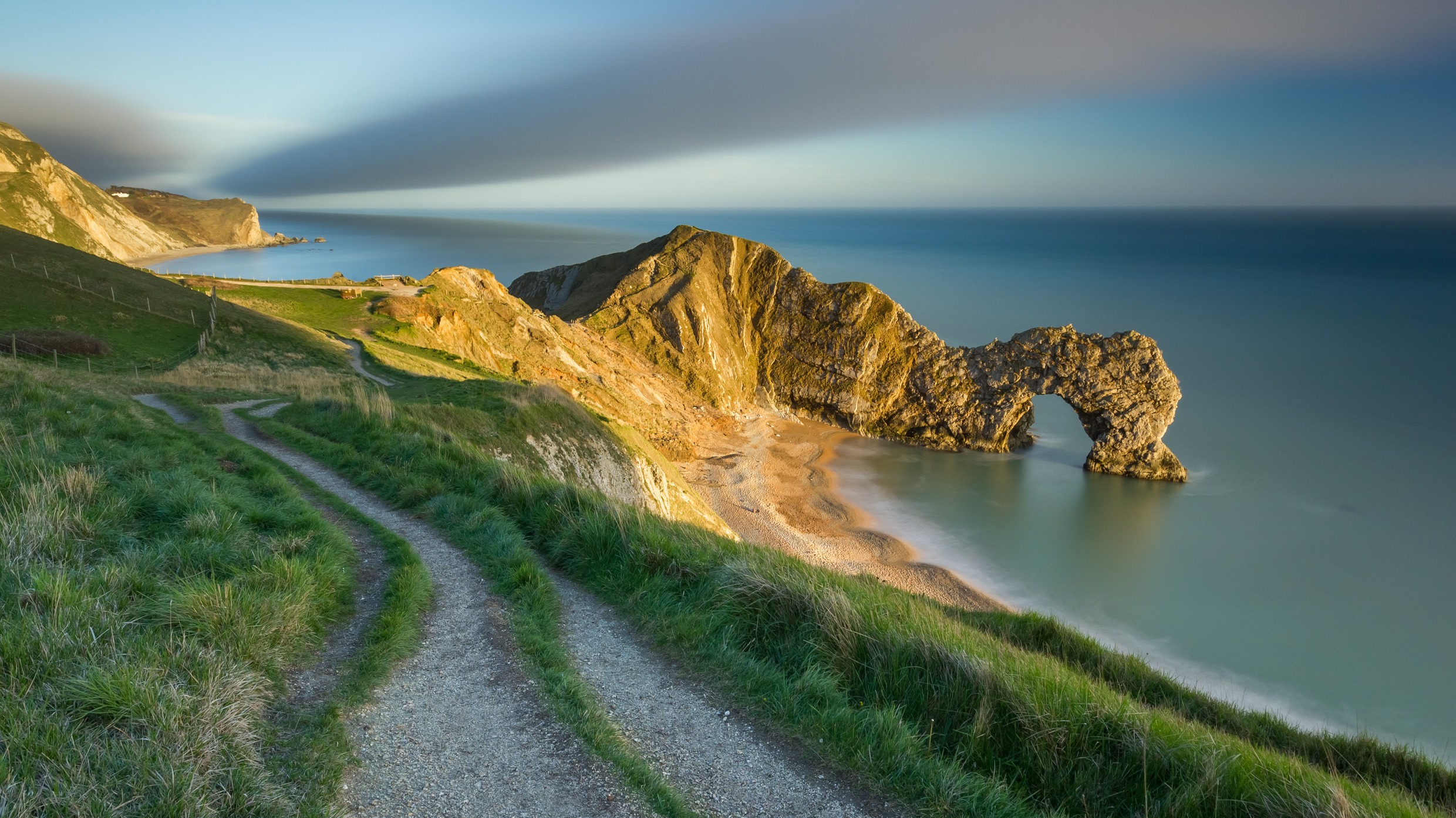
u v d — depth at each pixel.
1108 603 68.31
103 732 5.91
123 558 9.45
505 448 30.89
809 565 15.60
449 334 85.62
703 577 11.80
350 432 22.19
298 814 5.79
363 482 17.66
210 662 7.11
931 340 129.00
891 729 8.21
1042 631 17.45
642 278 140.88
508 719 7.91
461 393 37.31
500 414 34.09
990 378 121.56
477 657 9.35
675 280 139.00
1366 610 68.19
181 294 64.25
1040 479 106.12
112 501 11.21
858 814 6.99
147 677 6.50
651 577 12.14
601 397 103.75
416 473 17.77
